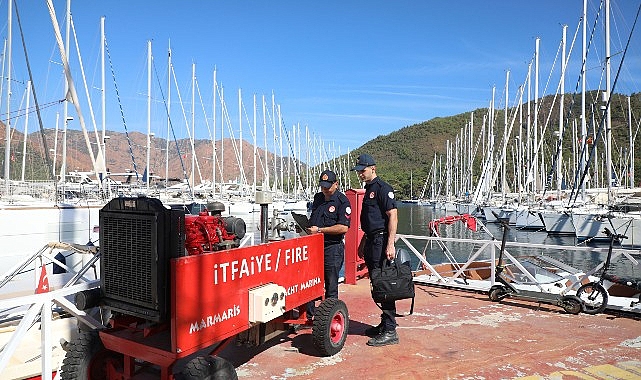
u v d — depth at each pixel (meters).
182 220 3.49
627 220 28.16
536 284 7.21
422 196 115.00
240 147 45.34
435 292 7.91
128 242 3.49
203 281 3.52
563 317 6.43
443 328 5.94
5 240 13.61
